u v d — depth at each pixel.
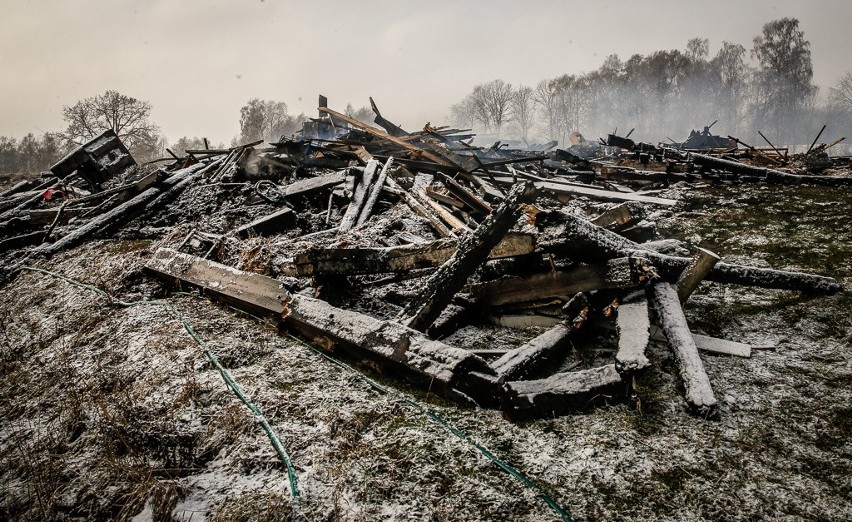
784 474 2.21
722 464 2.28
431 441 2.46
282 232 7.08
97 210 8.32
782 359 3.29
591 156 20.64
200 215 7.97
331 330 3.41
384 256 3.78
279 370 3.26
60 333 4.37
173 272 4.96
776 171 10.40
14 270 6.54
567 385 2.70
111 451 2.66
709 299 4.36
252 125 69.69
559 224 3.39
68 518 2.32
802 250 5.73
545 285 3.63
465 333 3.90
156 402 2.94
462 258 3.41
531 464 2.30
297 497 2.13
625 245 3.69
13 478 2.68
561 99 70.12
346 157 10.53
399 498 2.12
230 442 2.58
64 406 3.19
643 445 2.41
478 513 2.02
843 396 2.81
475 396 2.81
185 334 3.79
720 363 3.25
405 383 3.07
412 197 7.31
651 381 3.01
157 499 2.22
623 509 2.03
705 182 11.03
